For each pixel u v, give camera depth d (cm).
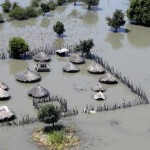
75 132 3797
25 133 3744
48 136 3634
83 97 4547
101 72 5197
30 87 4747
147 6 7600
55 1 9256
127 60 5744
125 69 5397
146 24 7731
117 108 4300
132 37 6950
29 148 3512
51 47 6097
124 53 6050
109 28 7400
